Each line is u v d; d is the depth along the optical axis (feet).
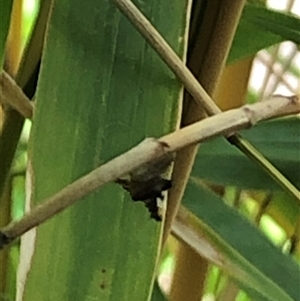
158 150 0.43
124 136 0.50
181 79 0.49
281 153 0.78
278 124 0.79
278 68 1.42
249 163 0.81
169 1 0.50
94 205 0.51
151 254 0.51
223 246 0.75
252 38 0.81
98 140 0.50
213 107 0.49
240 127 0.46
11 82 0.69
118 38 0.51
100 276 0.51
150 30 0.47
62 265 0.51
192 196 0.77
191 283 0.90
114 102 0.50
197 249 0.75
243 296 1.27
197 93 0.49
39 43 0.71
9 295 0.97
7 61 0.86
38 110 0.50
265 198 1.05
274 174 0.56
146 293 0.51
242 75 0.91
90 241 0.51
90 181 0.42
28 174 0.50
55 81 0.50
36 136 0.50
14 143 0.74
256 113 0.46
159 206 0.47
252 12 0.77
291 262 0.75
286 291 0.74
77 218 0.51
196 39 0.59
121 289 0.51
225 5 0.58
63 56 0.50
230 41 0.58
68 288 0.51
